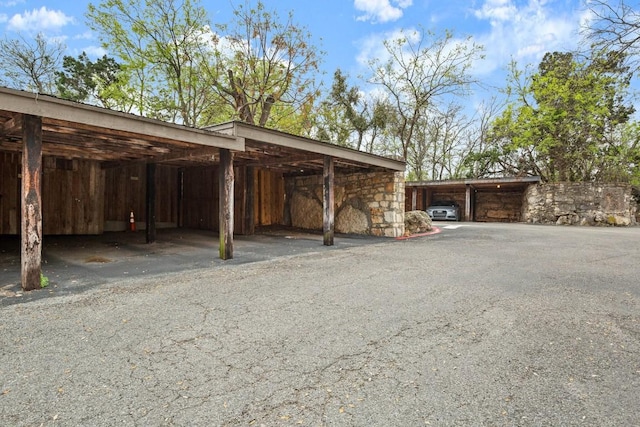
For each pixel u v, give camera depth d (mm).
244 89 15547
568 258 6145
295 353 2443
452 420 1714
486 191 19859
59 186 9477
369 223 10289
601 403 1850
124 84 13734
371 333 2803
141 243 8180
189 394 1932
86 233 9859
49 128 4742
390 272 5059
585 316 3182
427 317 3168
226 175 6109
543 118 17672
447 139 25797
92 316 3168
